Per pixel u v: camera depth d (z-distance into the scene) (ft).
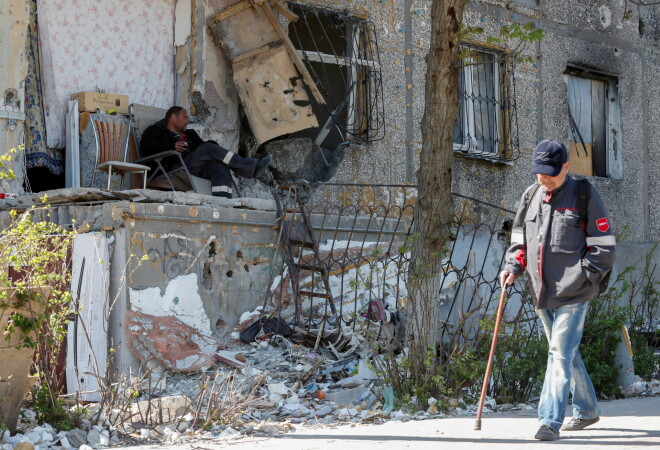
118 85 46.57
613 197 68.33
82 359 34.22
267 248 40.65
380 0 55.57
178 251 37.11
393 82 55.98
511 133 61.52
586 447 22.76
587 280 24.22
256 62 49.06
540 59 63.98
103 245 35.06
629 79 70.33
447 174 36.35
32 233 27.68
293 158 51.55
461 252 57.06
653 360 44.21
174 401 29.58
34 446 24.22
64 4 44.91
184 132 45.16
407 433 27.04
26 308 24.86
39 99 43.91
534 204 25.30
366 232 43.88
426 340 35.06
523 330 39.24
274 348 38.37
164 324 35.99
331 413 32.76
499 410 35.04
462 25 36.19
